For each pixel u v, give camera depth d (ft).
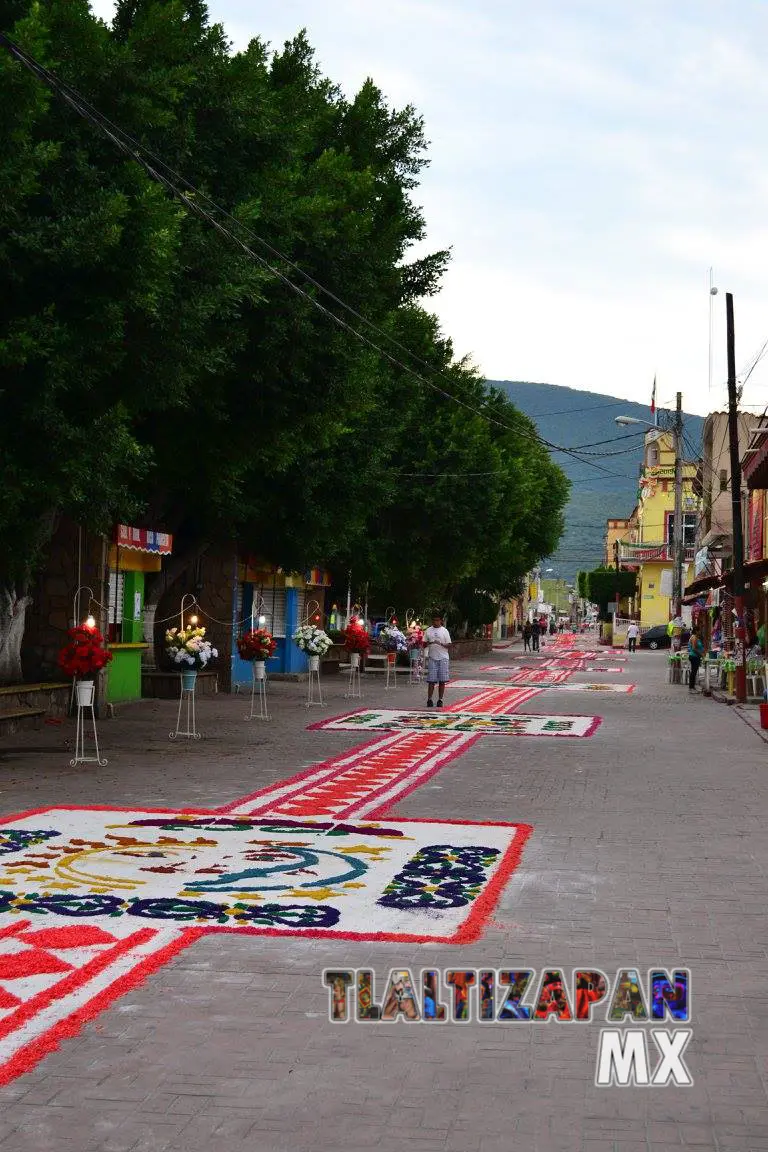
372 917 23.48
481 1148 13.78
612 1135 14.16
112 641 74.49
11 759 48.06
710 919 23.72
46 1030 17.06
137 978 19.34
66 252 41.06
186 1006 18.30
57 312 43.60
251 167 56.29
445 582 145.79
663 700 91.76
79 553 67.77
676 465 132.36
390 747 54.49
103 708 66.49
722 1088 15.56
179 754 50.57
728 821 35.04
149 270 43.19
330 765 47.52
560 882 26.84
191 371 50.24
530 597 399.03
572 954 21.20
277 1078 15.66
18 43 38.70
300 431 64.34
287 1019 17.81
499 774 45.55
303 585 115.44
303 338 57.82
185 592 90.58
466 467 127.65
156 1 49.98
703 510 167.43
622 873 27.84
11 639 61.16
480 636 211.00
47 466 44.29
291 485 86.63
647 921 23.50
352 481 89.92
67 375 43.47
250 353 57.16
